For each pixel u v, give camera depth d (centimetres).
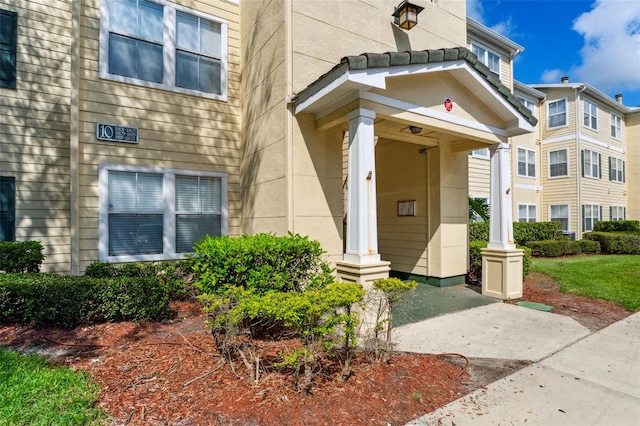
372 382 299
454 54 498
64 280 436
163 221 629
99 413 242
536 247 1280
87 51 572
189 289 557
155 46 633
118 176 595
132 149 605
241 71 712
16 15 642
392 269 844
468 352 391
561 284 730
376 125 622
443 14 732
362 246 430
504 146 638
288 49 525
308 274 442
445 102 535
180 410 249
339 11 579
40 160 654
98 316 443
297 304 271
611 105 1894
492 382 320
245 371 308
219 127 690
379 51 623
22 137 641
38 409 243
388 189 858
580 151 1636
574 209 1633
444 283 735
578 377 334
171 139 641
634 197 2017
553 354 389
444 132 558
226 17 704
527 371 345
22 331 404
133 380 292
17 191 633
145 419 238
